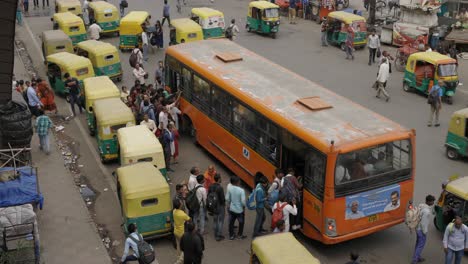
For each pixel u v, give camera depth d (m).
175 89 21.88
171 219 14.45
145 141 16.95
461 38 32.84
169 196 14.34
